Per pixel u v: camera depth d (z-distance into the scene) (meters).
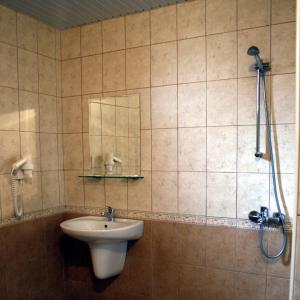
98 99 2.42
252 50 1.62
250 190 1.94
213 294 2.05
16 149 2.19
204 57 2.04
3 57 2.10
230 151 1.99
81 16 2.30
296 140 1.13
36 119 2.35
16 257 2.16
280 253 1.85
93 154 2.46
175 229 2.16
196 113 2.08
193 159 2.10
